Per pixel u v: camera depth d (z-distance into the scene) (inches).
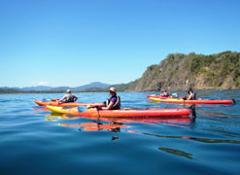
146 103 488.4
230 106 397.7
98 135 175.0
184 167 109.3
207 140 158.9
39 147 142.9
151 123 226.8
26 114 313.7
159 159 120.4
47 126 215.9
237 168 107.6
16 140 160.6
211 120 243.8
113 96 269.0
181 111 258.7
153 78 2694.4
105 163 115.0
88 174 101.9
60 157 124.1
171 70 2496.3
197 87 2081.7
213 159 120.0
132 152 132.3
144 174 101.6
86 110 274.8
